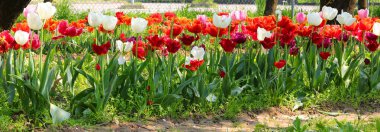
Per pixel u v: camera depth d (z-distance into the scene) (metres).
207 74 4.06
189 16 10.40
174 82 3.96
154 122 3.68
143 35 6.64
